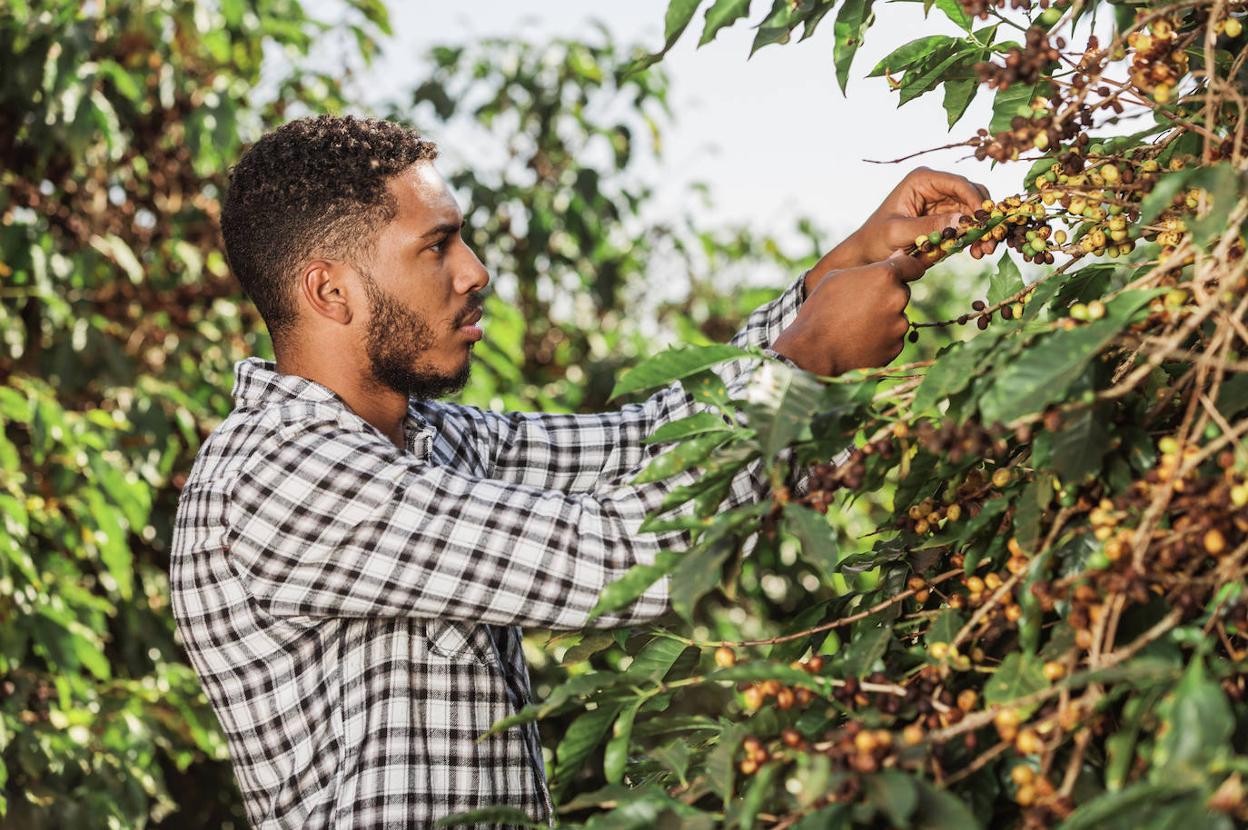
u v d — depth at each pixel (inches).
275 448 44.8
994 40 37.5
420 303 48.5
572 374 126.6
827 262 45.6
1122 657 25.0
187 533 47.0
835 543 28.9
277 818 46.7
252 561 44.2
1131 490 26.6
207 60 113.2
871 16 37.2
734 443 32.4
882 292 39.0
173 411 100.6
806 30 37.4
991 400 27.1
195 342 109.4
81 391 104.8
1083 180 34.1
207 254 112.8
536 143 132.1
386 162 48.3
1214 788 20.9
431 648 45.9
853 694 29.3
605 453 55.2
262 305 50.2
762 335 47.3
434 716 45.6
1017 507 30.2
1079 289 34.8
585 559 39.7
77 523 97.9
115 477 90.4
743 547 32.4
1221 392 28.2
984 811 27.5
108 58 104.4
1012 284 36.9
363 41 124.6
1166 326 28.2
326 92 123.2
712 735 37.1
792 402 30.0
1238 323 25.9
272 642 46.0
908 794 24.2
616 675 31.7
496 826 46.3
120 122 107.4
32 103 98.2
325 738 45.7
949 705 29.3
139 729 92.4
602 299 127.1
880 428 33.2
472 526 41.3
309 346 49.2
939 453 30.6
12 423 99.3
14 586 88.7
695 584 29.9
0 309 96.0
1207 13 32.4
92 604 93.4
